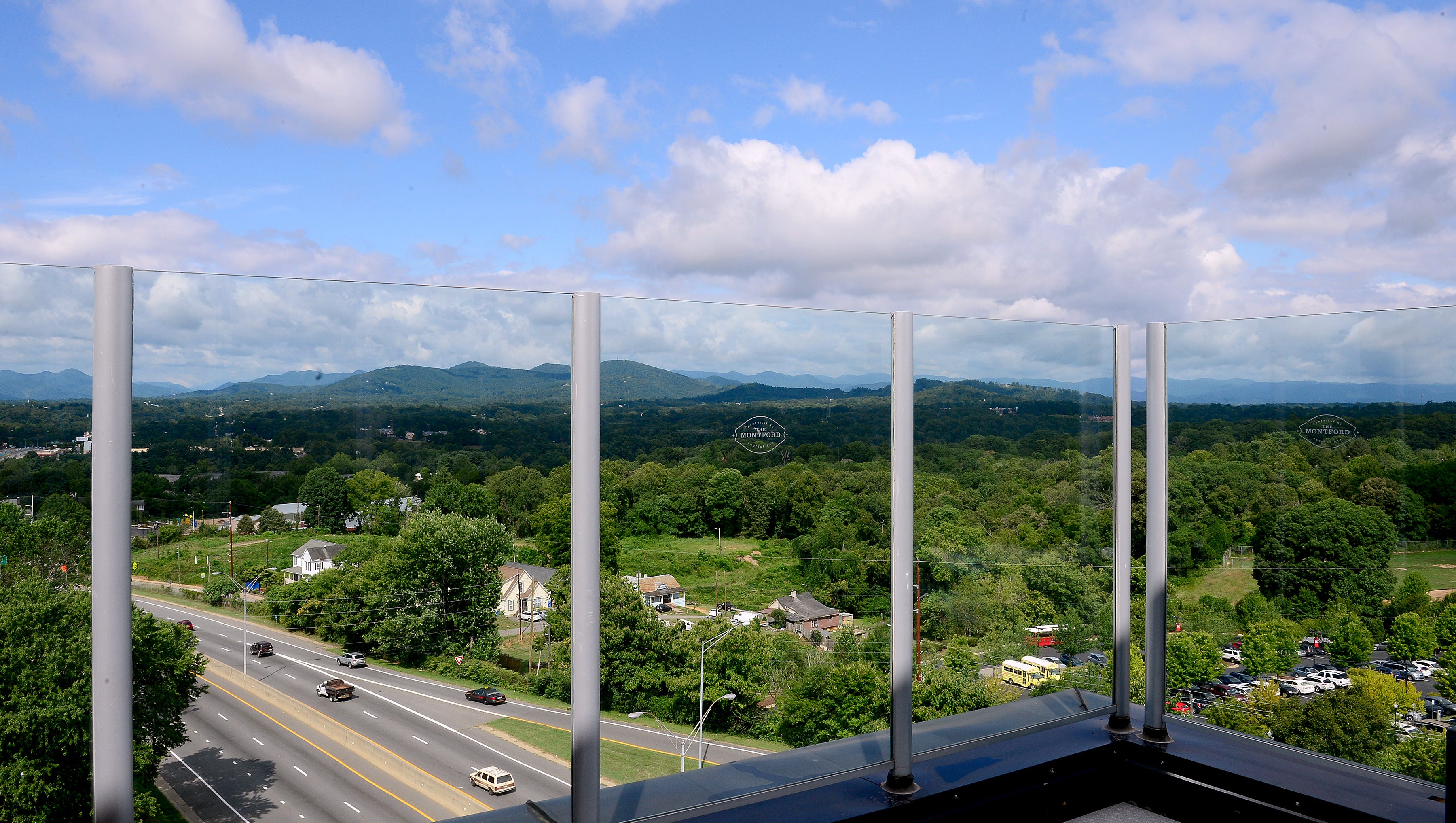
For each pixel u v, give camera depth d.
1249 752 4.23
